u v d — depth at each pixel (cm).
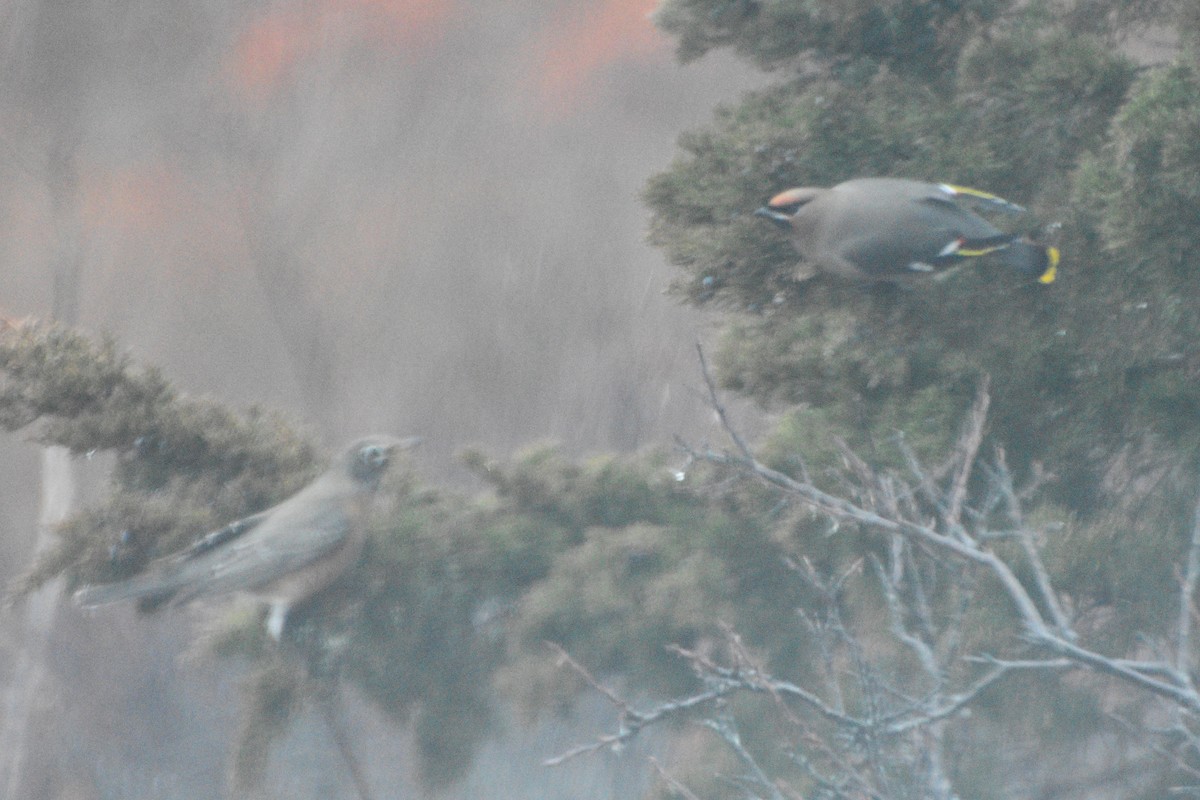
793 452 1187
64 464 2480
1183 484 1115
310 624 1319
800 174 1084
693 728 1380
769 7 1172
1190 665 786
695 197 1075
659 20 1216
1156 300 1002
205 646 1329
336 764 2094
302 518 1121
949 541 779
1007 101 1112
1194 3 975
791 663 1297
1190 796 1113
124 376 1237
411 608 1351
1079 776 1188
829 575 1238
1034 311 1054
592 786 1950
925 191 987
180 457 1252
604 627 1364
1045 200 1087
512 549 1380
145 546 1223
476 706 1395
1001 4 1173
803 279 1048
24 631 2623
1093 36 1123
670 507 1428
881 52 1185
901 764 841
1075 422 1076
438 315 3494
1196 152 916
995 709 1140
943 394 1087
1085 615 1135
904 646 1130
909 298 1048
